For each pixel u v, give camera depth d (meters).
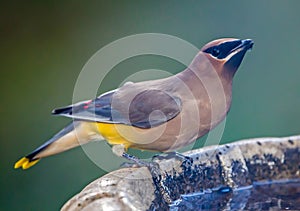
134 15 14.91
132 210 4.79
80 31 15.16
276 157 6.81
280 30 13.66
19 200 12.50
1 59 14.88
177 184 6.21
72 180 12.53
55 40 15.15
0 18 15.17
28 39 15.12
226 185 6.52
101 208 4.84
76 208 4.95
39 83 14.67
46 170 12.66
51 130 14.05
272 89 13.15
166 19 14.63
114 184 5.24
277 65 13.38
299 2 13.60
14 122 14.09
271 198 6.20
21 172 12.85
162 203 5.78
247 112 12.87
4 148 13.62
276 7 13.72
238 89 12.99
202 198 6.21
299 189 6.49
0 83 14.62
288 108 12.98
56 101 14.48
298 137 6.94
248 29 13.84
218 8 14.16
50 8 15.25
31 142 13.84
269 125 12.80
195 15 14.37
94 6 15.16
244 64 13.20
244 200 6.19
